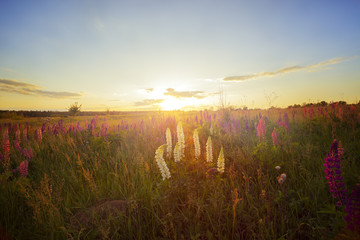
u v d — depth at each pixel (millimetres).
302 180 3430
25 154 5254
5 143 4766
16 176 4605
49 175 4418
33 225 2834
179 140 4379
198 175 3852
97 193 3379
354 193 1846
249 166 4164
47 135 8227
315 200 2791
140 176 4016
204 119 9883
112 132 8297
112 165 4770
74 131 8672
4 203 3242
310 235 2350
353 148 4395
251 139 5883
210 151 3975
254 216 2688
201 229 2594
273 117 9391
